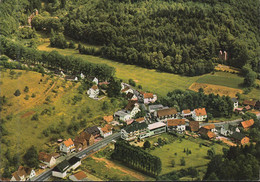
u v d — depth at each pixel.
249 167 145.88
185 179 146.75
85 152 177.62
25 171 155.25
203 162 163.38
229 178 142.12
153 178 150.75
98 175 154.25
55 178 154.75
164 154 172.12
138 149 164.62
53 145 181.50
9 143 172.50
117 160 168.88
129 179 149.12
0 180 152.62
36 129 186.50
